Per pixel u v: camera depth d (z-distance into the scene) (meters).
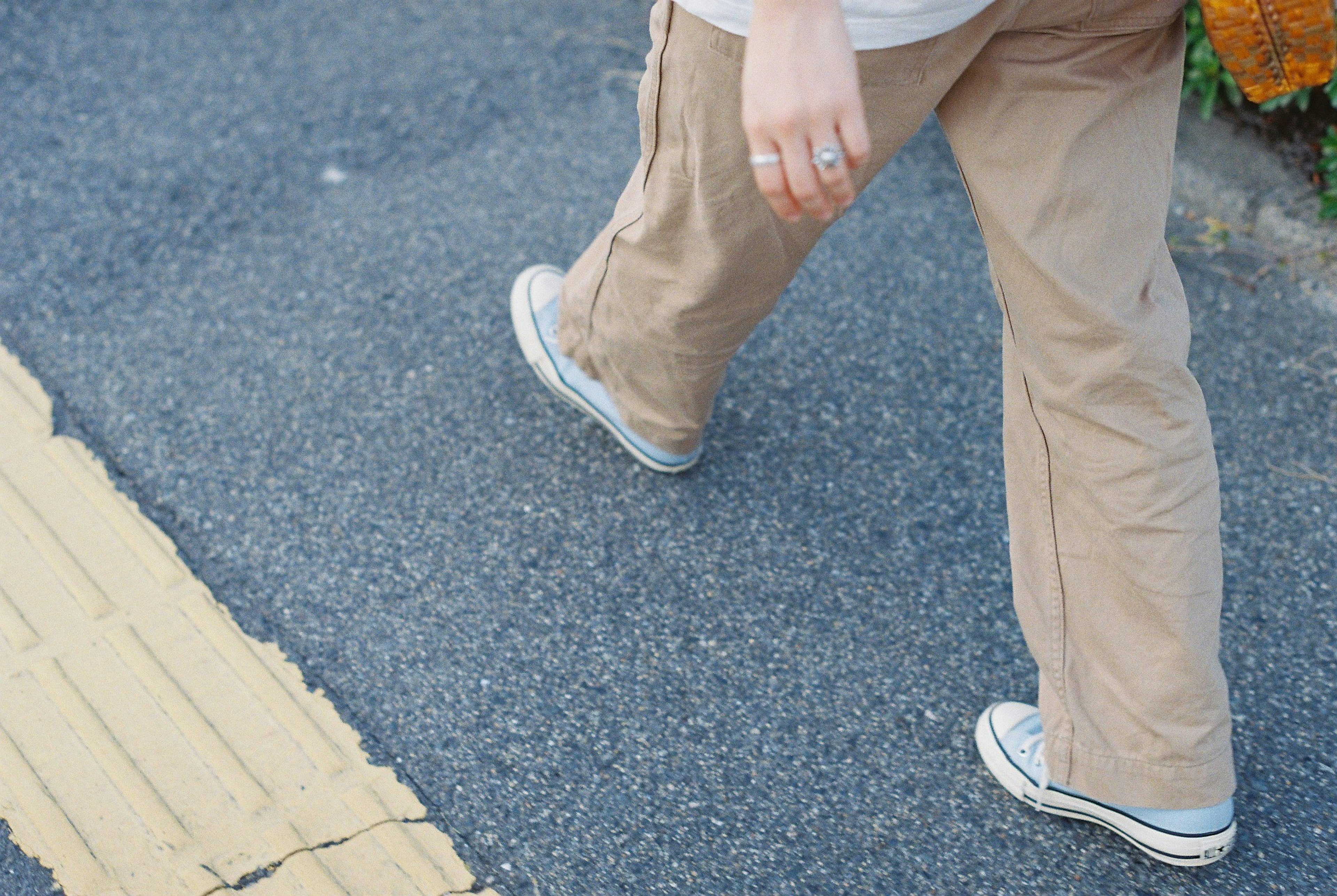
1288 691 1.78
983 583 1.94
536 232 2.57
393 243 2.54
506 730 1.74
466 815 1.65
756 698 1.79
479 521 2.02
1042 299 1.27
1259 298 2.38
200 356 2.30
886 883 1.58
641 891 1.57
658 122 1.41
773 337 2.35
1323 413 2.17
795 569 1.96
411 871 1.58
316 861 1.59
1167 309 1.29
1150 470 1.30
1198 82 2.51
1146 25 1.21
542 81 2.95
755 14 1.05
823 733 1.75
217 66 2.99
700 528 2.02
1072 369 1.29
